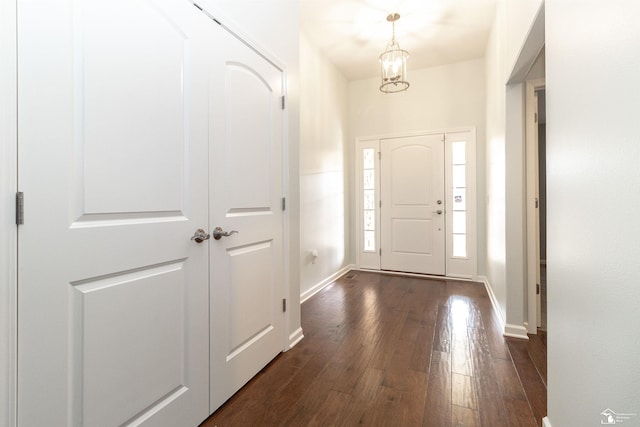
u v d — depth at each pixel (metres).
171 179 1.31
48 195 0.92
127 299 1.14
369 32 3.37
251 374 1.81
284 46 2.14
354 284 3.93
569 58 1.11
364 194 4.71
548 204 1.35
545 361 2.01
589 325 0.97
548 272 1.36
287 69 2.17
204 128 1.47
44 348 0.91
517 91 2.41
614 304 0.83
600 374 0.90
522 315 2.39
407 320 2.73
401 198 4.47
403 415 1.51
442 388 1.73
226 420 1.49
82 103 1.00
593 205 0.94
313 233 3.60
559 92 1.21
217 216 1.56
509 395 1.66
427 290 3.64
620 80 0.79
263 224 1.93
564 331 1.17
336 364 1.99
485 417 1.49
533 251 2.45
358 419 1.49
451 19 3.11
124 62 1.12
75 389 0.99
